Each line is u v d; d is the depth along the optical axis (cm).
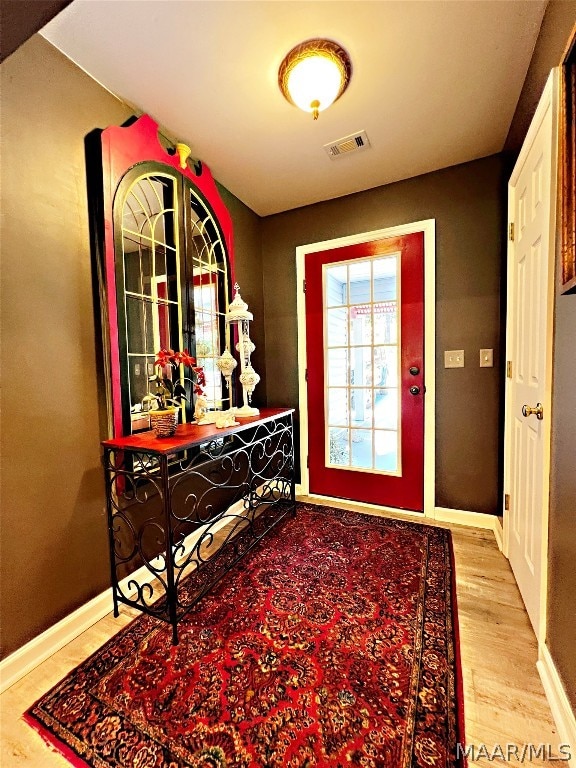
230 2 113
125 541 155
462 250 211
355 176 220
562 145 94
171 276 183
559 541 102
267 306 279
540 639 113
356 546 190
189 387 192
